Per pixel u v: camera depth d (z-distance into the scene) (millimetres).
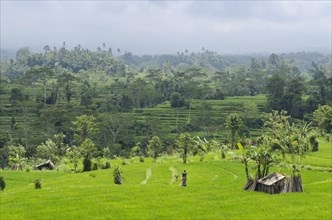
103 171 91812
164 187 59062
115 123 178000
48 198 51031
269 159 59000
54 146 136125
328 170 86375
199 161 109062
